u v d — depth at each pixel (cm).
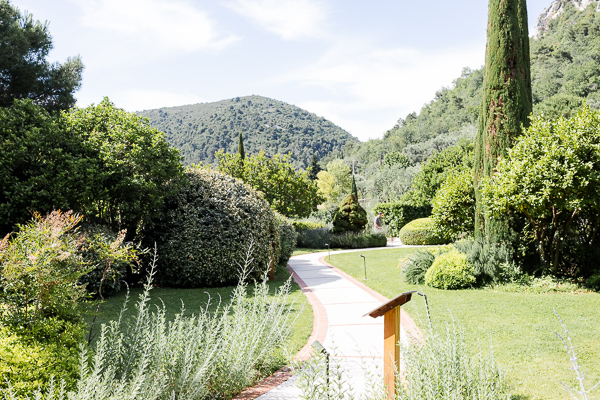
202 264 1121
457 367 340
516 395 422
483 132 1130
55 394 298
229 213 1158
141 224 1195
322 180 6372
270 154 15475
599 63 6481
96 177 1052
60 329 388
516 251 1077
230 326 505
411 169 4844
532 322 695
